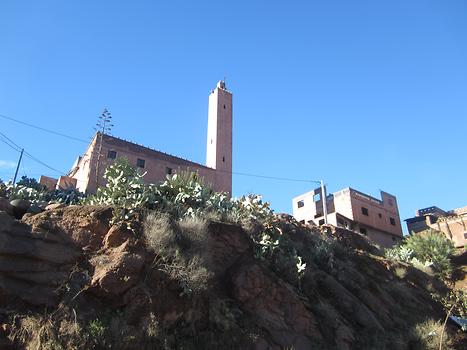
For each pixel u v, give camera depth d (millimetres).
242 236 15977
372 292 20125
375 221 47969
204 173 41625
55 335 9562
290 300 14797
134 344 10359
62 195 18062
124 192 14469
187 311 11984
